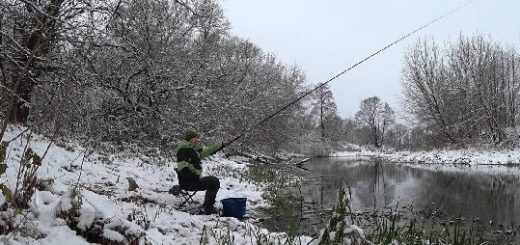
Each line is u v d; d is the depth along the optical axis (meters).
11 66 9.02
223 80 20.20
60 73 9.74
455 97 38.00
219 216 7.32
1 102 4.94
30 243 3.37
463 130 37.25
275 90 31.94
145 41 14.58
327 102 65.50
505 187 16.31
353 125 88.94
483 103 35.66
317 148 49.84
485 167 27.72
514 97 37.16
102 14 9.84
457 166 28.89
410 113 40.91
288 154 40.91
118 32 10.81
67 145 10.31
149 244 4.28
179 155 7.93
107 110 15.15
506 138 34.62
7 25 8.62
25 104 8.64
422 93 39.56
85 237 3.94
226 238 5.42
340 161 35.50
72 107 9.98
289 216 9.09
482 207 11.77
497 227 9.18
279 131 33.62
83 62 10.31
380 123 84.50
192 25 16.81
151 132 16.39
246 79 26.77
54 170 7.64
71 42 9.28
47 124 10.06
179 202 8.09
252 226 6.80
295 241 5.78
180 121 17.20
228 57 24.47
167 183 10.42
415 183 17.53
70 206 4.02
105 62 12.76
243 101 24.56
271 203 10.28
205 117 19.39
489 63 36.75
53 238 3.63
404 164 31.28
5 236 3.29
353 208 10.94
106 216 4.14
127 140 15.75
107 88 13.69
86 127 12.00
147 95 16.05
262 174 16.81
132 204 6.60
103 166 10.02
